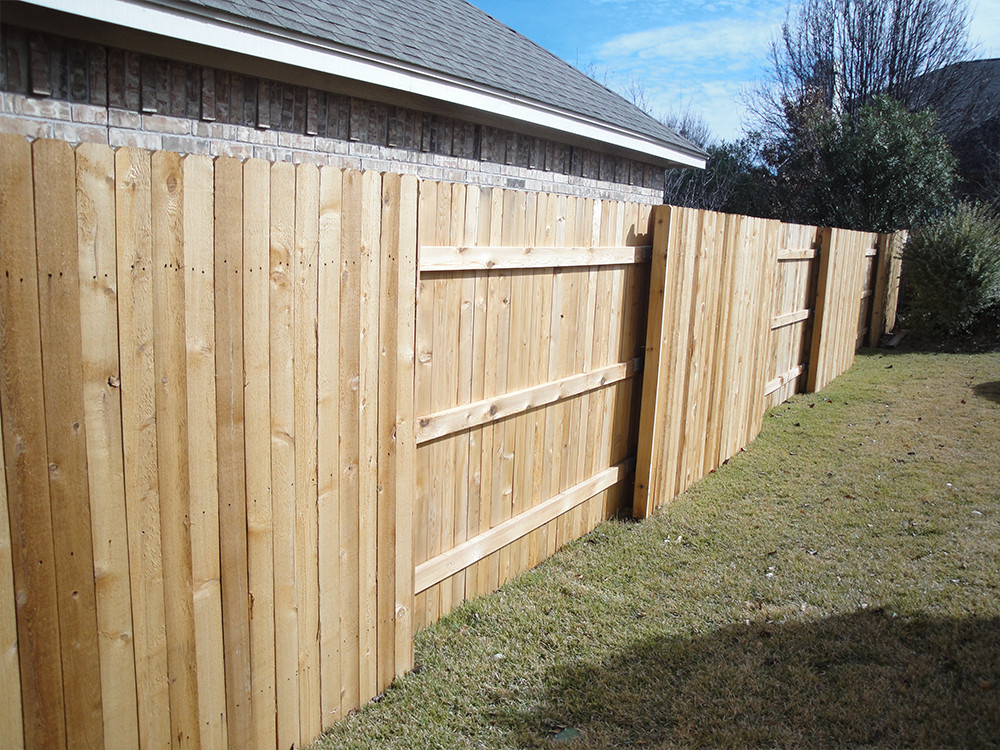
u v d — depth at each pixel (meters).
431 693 3.10
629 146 9.13
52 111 4.22
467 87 6.48
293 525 2.59
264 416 2.43
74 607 1.99
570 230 4.18
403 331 2.95
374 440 2.89
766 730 2.82
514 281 3.85
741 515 5.20
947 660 3.29
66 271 1.87
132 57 4.54
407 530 3.12
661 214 4.88
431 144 6.80
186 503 2.23
